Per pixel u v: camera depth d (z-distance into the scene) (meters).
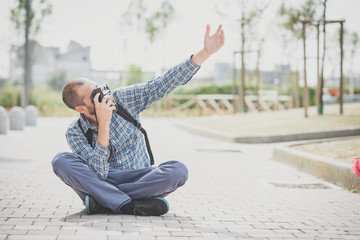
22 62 28.12
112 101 4.03
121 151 4.24
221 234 3.87
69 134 4.17
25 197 5.38
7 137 13.88
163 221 4.20
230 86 34.16
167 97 30.03
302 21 16.16
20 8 26.72
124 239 3.51
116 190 4.19
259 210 5.10
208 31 3.89
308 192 6.37
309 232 4.12
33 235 3.57
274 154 9.85
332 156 8.23
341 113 16.86
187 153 10.79
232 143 13.09
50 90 33.69
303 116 16.59
